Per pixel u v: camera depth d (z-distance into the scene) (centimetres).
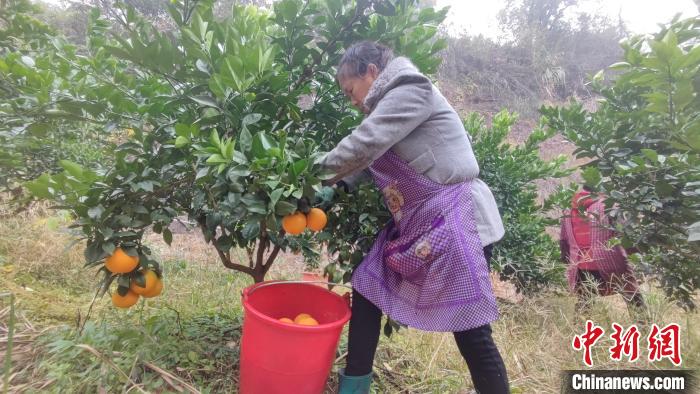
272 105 186
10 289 274
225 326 254
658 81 177
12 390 173
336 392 215
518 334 293
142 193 179
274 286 213
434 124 176
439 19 213
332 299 210
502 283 503
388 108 164
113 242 174
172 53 166
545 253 398
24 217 384
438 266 171
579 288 341
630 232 252
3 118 201
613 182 252
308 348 172
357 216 212
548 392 231
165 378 185
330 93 223
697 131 175
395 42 209
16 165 246
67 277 315
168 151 175
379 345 265
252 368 179
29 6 287
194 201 182
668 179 220
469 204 177
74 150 267
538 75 1084
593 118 272
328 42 204
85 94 181
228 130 177
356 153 161
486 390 181
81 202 168
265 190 159
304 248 242
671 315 315
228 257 226
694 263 259
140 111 177
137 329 218
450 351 261
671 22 206
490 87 1050
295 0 193
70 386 175
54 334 211
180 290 313
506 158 401
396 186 183
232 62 154
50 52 226
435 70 221
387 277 189
